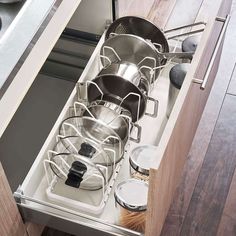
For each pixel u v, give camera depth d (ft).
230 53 6.51
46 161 3.86
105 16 4.81
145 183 3.76
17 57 3.02
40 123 5.24
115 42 4.45
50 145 3.98
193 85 3.47
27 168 4.89
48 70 5.56
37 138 5.13
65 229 3.99
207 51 3.76
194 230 4.95
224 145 5.61
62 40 5.13
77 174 3.75
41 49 3.31
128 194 3.68
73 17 4.87
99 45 4.67
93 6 4.72
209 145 5.60
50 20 3.34
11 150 5.04
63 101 5.41
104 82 4.13
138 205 3.60
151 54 4.41
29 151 5.03
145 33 4.70
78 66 5.38
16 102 3.09
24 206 3.80
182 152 4.30
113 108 4.13
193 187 5.25
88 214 3.92
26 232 4.09
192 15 5.83
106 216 3.93
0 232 3.57
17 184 4.74
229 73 6.30
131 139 4.15
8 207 3.59
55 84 5.53
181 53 4.42
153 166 2.98
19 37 3.12
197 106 4.25
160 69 4.59
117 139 3.95
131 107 4.21
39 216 3.91
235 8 6.99
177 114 3.20
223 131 5.73
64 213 3.85
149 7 5.72
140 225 3.83
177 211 5.07
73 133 4.09
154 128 4.50
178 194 5.19
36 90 5.49
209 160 5.47
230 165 5.44
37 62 3.28
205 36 3.56
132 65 4.26
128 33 4.75
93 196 4.03
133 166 3.87
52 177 4.11
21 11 3.27
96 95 4.27
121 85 4.09
